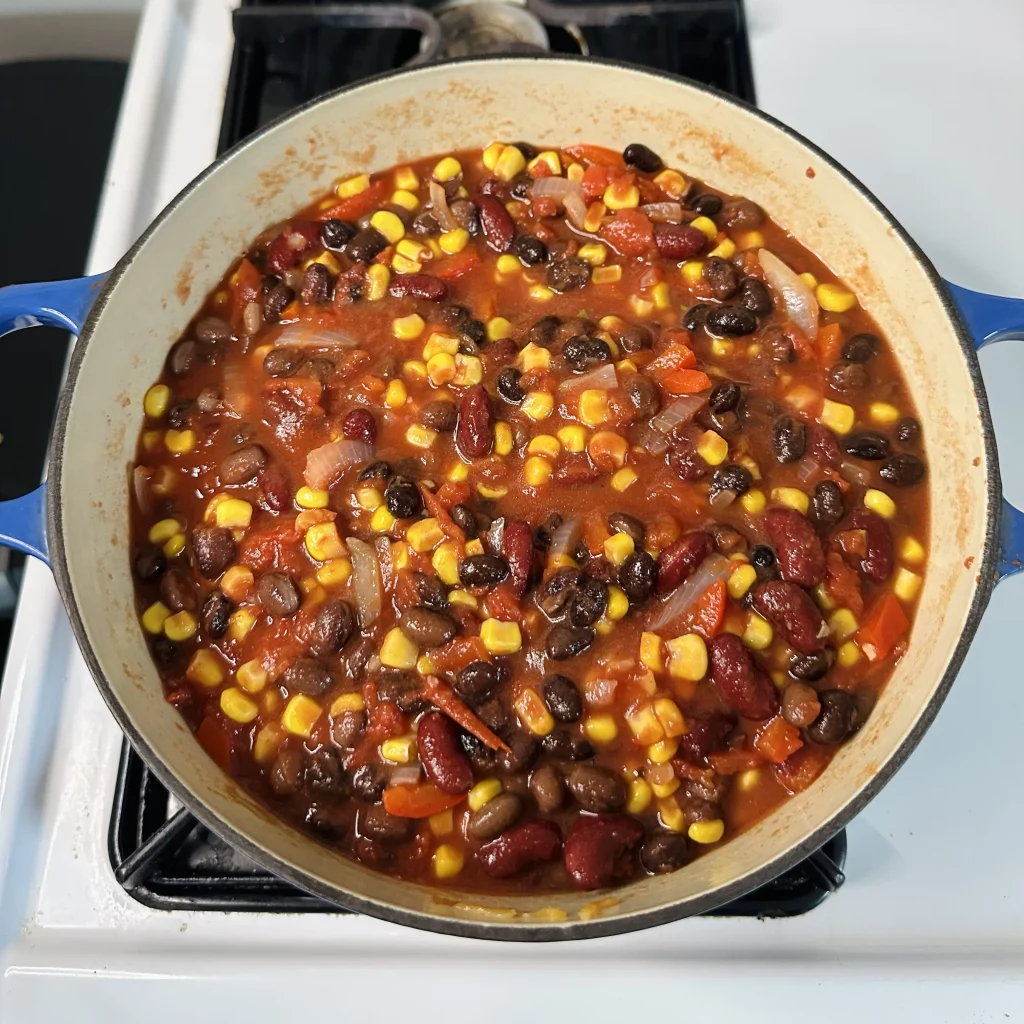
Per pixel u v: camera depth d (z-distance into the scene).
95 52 0.53
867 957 0.29
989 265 0.38
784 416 0.33
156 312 0.33
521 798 0.29
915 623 0.31
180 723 0.30
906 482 0.32
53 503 0.28
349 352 0.34
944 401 0.32
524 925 0.24
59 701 0.32
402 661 0.30
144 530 0.33
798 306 0.35
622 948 0.29
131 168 0.40
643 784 0.29
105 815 0.31
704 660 0.30
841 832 0.30
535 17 0.42
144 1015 0.28
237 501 0.32
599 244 0.36
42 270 0.45
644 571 0.30
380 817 0.29
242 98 0.41
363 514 0.32
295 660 0.30
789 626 0.30
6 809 0.30
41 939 0.29
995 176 0.40
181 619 0.31
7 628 0.39
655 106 0.36
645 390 0.33
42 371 0.42
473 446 0.32
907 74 0.42
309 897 0.29
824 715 0.29
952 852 0.30
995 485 0.29
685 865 0.28
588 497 0.32
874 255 0.34
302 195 0.37
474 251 0.36
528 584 0.31
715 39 0.42
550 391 0.33
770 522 0.31
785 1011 0.28
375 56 0.42
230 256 0.36
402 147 0.37
